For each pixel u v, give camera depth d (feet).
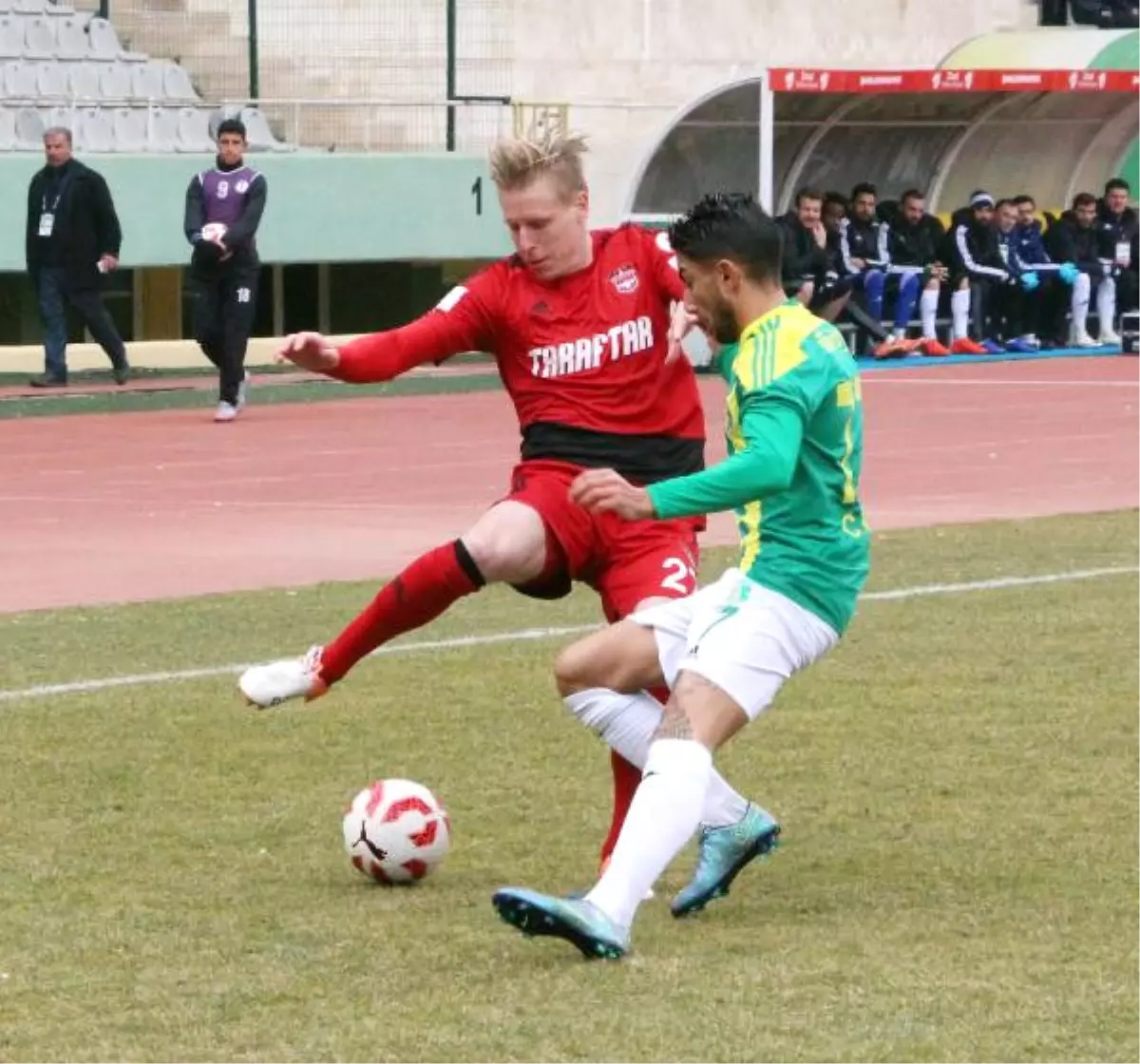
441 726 61.05
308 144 195.21
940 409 149.48
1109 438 133.08
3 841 49.73
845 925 42.98
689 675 42.04
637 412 48.70
